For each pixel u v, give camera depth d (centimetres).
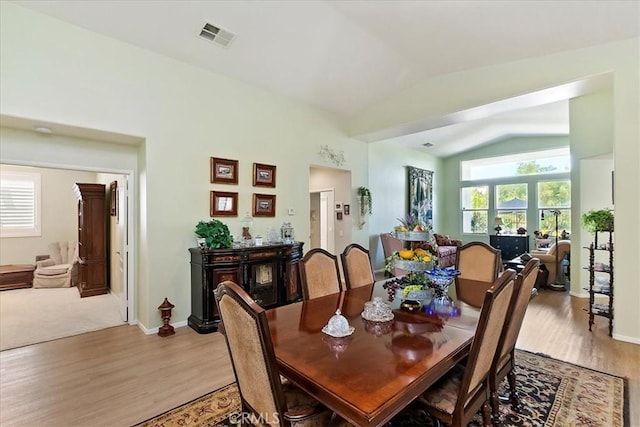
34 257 675
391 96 539
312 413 138
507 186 890
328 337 170
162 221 376
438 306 226
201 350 320
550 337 349
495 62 413
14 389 249
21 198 666
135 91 353
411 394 122
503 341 176
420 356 146
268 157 479
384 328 183
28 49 288
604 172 508
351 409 109
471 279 330
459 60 420
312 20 345
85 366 287
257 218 466
